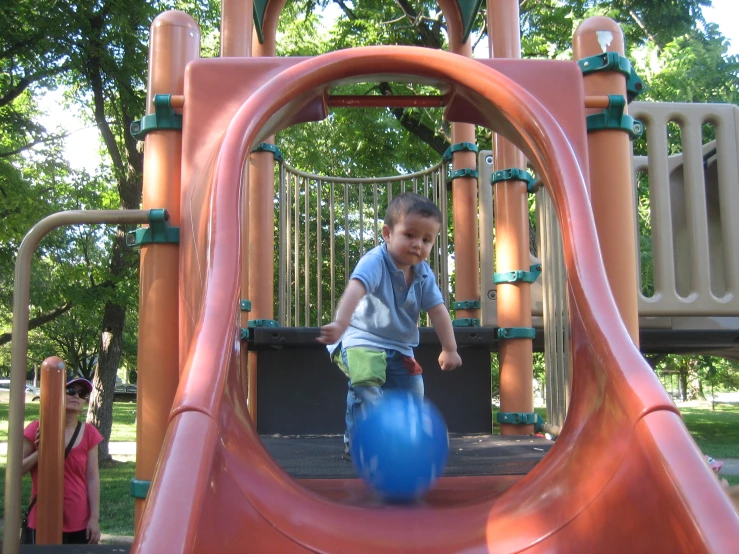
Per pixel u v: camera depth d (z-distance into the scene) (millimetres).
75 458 4082
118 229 11156
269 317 4109
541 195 3717
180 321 2264
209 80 2391
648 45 9125
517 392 3652
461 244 4418
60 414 3268
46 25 8867
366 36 10820
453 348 2537
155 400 2340
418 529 1558
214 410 1419
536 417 3662
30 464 3621
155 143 2480
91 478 4180
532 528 1475
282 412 3605
